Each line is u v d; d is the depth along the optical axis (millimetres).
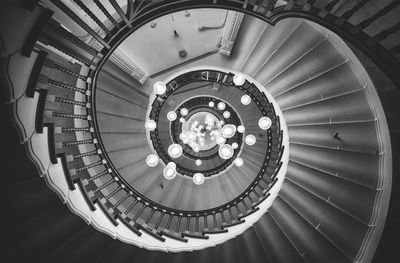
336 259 3326
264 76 5125
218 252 4195
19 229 2256
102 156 3734
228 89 7625
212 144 8242
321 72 3639
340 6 2598
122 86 5160
